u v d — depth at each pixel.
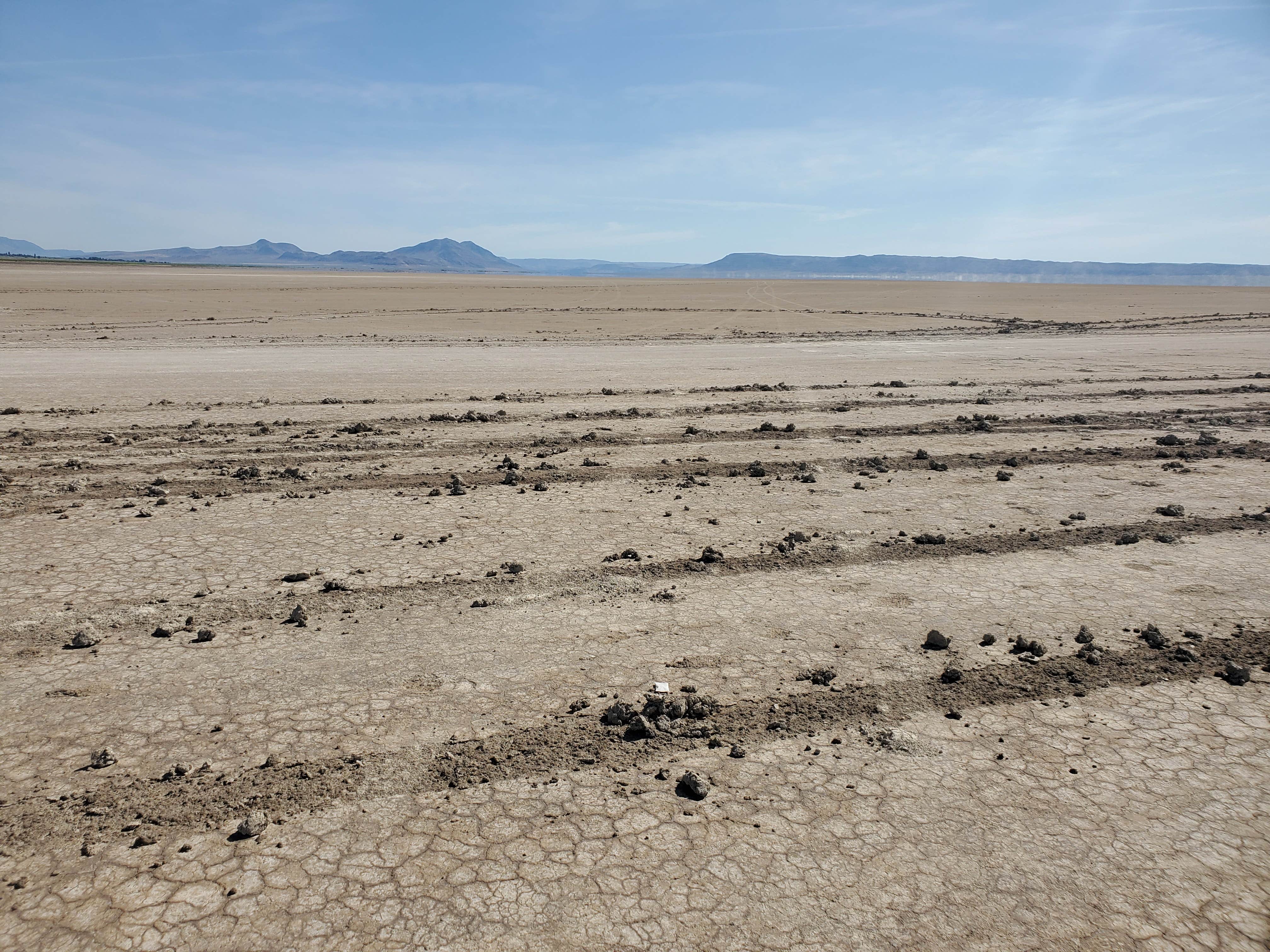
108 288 66.88
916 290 97.25
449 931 3.53
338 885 3.79
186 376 21.98
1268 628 6.61
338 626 6.52
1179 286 113.19
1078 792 4.52
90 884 3.77
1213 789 4.55
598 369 24.38
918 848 4.07
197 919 3.58
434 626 6.54
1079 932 3.55
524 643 6.23
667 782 4.59
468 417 16.27
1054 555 8.39
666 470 12.20
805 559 8.18
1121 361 27.00
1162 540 8.84
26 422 15.49
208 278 108.44
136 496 10.56
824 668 5.83
